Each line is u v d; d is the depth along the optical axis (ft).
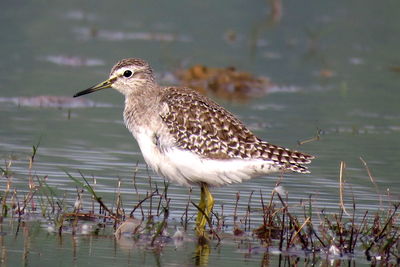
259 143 40.98
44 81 68.44
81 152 51.16
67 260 34.14
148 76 44.24
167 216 40.98
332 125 60.34
